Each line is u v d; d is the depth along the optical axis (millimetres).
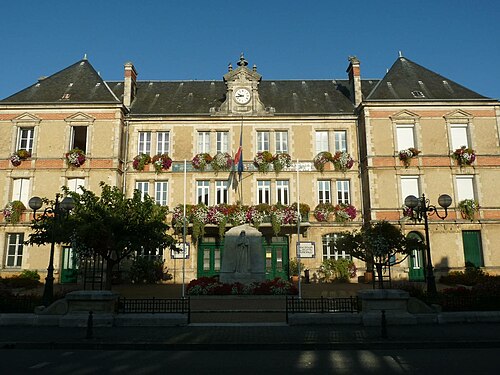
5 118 25375
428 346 9141
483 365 7547
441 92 26328
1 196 24516
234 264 19906
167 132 26734
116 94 29297
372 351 8852
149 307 12500
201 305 15125
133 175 25875
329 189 26141
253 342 9242
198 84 30734
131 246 15523
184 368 7422
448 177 24609
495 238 23875
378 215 24141
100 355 8516
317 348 9094
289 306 14070
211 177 25906
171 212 25188
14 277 22156
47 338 9680
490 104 25125
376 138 25031
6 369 7359
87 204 16234
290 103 28328
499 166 24641
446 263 23500
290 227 25000
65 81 27359
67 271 23891
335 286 21703
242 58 27656
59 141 25078
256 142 26719
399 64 28578
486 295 12289
